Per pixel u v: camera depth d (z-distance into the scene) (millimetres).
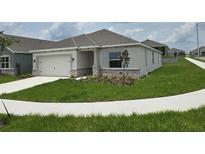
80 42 20500
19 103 8922
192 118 5855
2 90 12969
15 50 25031
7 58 25734
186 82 13062
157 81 13836
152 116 6172
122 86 11930
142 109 7281
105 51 18688
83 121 5930
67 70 20359
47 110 7598
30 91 11773
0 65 26109
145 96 9273
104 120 5965
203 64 32781
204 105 7469
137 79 15352
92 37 21141
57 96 9844
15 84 15789
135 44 17219
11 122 6246
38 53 22109
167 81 13672
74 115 6707
